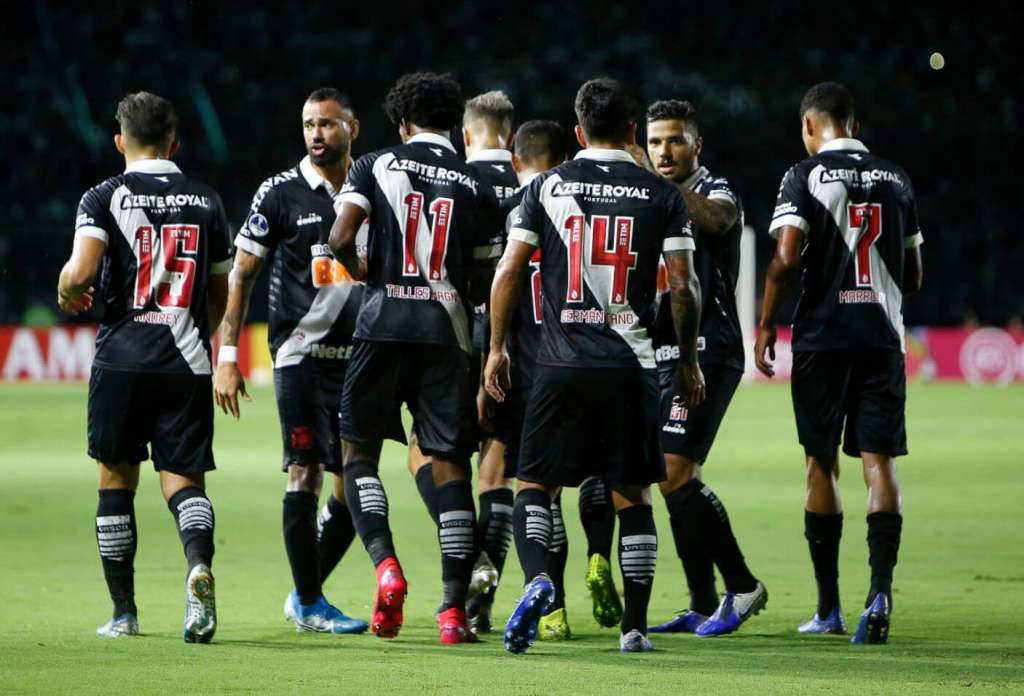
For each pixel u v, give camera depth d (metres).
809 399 21.97
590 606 24.50
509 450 21.59
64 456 54.62
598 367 18.50
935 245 124.06
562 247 18.67
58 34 130.88
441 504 20.00
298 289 21.78
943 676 16.97
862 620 20.31
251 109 127.81
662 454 18.95
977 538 33.28
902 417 21.73
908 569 28.53
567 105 128.38
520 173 22.25
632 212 18.67
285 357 21.73
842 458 56.41
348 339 21.70
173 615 22.44
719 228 21.56
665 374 22.03
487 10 141.38
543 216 18.78
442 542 19.88
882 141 131.62
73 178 119.69
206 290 20.67
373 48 135.88
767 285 22.02
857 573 28.17
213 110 127.19
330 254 21.67
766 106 132.88
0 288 109.12
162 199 20.39
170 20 134.12
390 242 19.84
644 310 18.80
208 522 19.91
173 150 21.11
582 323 18.61
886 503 21.19
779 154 127.50
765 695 15.53
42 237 110.44
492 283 20.08
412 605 24.14
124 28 133.62
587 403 18.59
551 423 18.75
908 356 117.94
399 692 15.61
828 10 144.00
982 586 26.31
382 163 19.92
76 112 124.94
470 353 20.20
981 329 116.25
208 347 20.66
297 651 18.77
